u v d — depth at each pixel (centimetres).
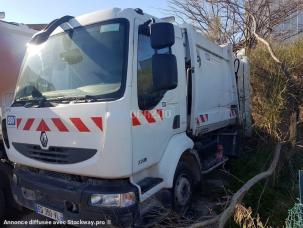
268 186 501
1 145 454
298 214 363
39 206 368
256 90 707
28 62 431
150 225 362
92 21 375
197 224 369
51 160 359
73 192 330
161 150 383
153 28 331
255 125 657
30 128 380
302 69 708
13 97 450
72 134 338
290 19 1191
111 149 315
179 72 424
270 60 730
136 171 336
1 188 451
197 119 480
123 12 356
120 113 319
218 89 592
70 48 382
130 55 338
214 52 575
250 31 1113
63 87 372
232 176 568
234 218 386
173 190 405
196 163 467
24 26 523
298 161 579
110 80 337
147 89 357
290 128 589
